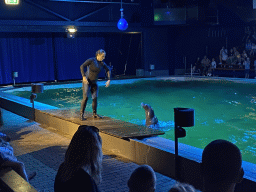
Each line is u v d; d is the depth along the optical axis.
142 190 2.15
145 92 15.49
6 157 4.13
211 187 1.30
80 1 20.03
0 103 12.10
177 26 22.89
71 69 23.14
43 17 20.06
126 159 5.64
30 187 2.69
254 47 20.89
